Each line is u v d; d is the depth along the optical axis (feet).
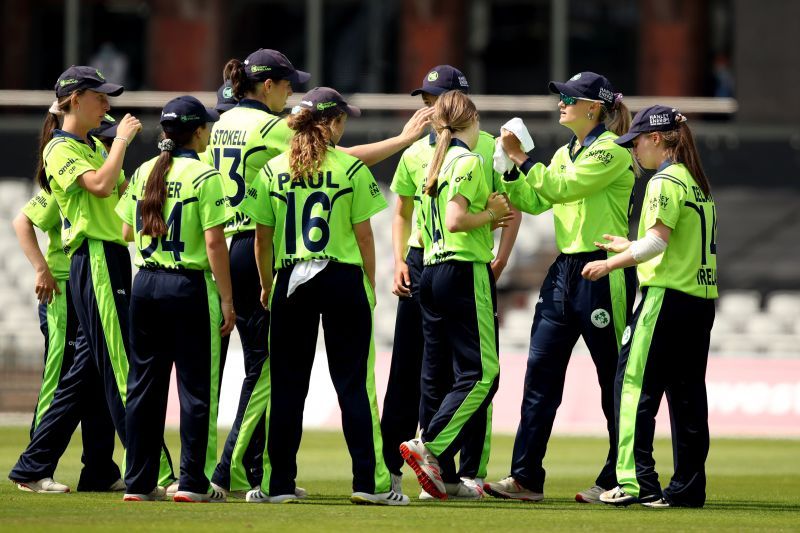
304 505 71.61
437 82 81.30
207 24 229.25
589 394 156.56
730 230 201.46
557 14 223.30
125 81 230.27
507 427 154.92
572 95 78.95
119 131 78.74
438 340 78.43
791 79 203.51
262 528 60.49
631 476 73.92
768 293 199.62
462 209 74.43
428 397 78.89
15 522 61.93
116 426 78.43
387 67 226.58
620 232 79.10
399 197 83.71
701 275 73.51
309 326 72.33
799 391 155.74
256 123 79.05
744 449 131.95
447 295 76.18
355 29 226.79
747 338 182.91
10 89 232.32
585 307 77.92
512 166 77.87
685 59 223.51
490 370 75.97
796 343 181.37
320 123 72.64
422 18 225.56
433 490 74.84
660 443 137.69
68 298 82.33
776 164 201.98
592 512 70.74
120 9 229.86
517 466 78.79
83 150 80.38
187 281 72.95
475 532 60.18
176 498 72.69
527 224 201.57
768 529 63.52
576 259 78.54
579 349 173.06
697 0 223.10
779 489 90.12
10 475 80.79
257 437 78.23
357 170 72.08
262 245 73.77
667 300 73.20
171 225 72.84
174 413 156.25
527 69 227.40
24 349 176.45
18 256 200.44
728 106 215.92
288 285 71.51
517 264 198.90
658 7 223.92
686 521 66.69
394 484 81.41
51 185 79.56
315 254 71.05
